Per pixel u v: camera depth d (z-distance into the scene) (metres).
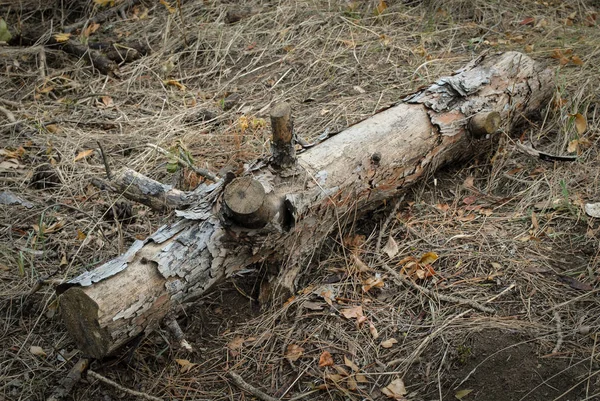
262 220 3.17
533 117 4.85
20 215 4.23
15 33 6.52
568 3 6.34
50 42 6.45
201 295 3.28
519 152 4.47
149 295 3.02
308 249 3.62
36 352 3.33
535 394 2.95
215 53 6.03
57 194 4.45
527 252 3.70
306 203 3.39
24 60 6.24
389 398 3.06
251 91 5.54
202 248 3.17
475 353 3.14
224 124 5.13
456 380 3.07
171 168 4.24
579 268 3.57
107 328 2.91
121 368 3.26
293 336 3.39
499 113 4.27
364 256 3.81
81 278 2.96
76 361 3.29
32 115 5.39
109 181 3.92
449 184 4.35
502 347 3.14
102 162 4.76
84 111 5.45
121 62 6.14
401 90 5.26
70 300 2.93
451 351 3.18
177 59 6.05
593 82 5.00
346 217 3.84
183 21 6.27
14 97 5.74
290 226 3.32
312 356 3.29
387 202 4.15
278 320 3.49
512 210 4.04
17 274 3.78
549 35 5.84
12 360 3.29
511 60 4.57
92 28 6.41
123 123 5.26
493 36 5.96
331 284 3.64
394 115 4.05
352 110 5.07
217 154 4.70
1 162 4.74
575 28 5.93
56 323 3.50
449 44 5.84
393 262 3.76
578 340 3.14
